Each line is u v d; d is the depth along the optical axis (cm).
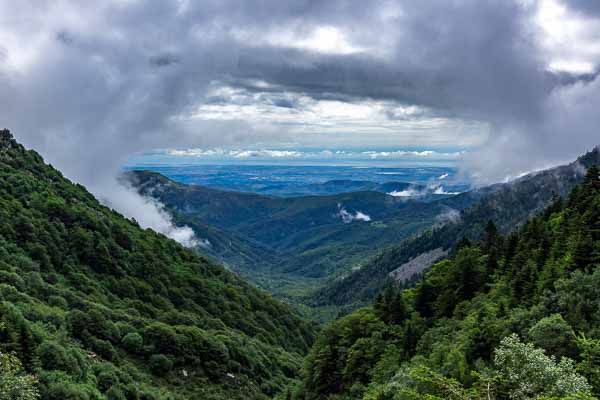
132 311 11994
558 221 8894
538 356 3067
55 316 8688
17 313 7056
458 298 8206
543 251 7425
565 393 2856
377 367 7306
